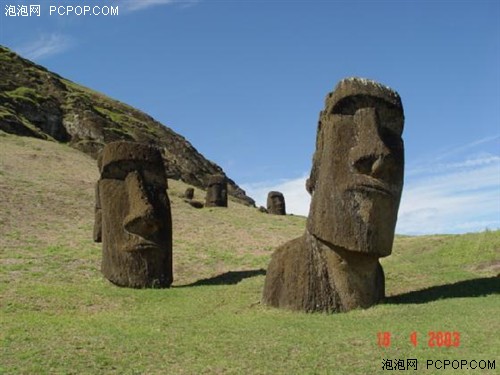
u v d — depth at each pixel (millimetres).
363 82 13406
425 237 24375
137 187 18172
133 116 75188
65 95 65812
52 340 10891
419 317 11883
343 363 9383
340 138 13359
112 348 10445
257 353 10039
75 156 48312
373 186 12914
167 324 12625
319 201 13406
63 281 17906
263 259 22781
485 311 11852
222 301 15359
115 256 17828
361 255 13164
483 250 19266
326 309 13055
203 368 9398
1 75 63188
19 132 52375
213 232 29266
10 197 30391
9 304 14477
